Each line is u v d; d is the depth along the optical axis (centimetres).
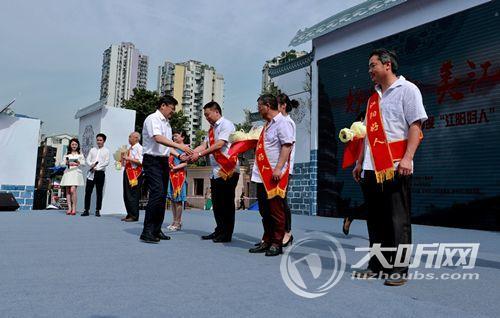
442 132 773
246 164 2608
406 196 275
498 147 689
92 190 802
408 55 843
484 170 705
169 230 553
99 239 430
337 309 198
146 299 206
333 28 984
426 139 798
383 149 278
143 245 395
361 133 319
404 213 272
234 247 407
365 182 296
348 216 534
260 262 320
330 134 1009
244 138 443
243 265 304
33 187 943
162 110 448
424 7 820
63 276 252
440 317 188
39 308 187
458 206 736
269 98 379
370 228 293
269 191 365
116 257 324
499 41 702
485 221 695
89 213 834
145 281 245
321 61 1042
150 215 428
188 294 218
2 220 618
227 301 207
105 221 651
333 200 983
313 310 196
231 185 446
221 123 453
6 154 912
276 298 215
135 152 666
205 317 180
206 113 459
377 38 905
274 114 380
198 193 2911
